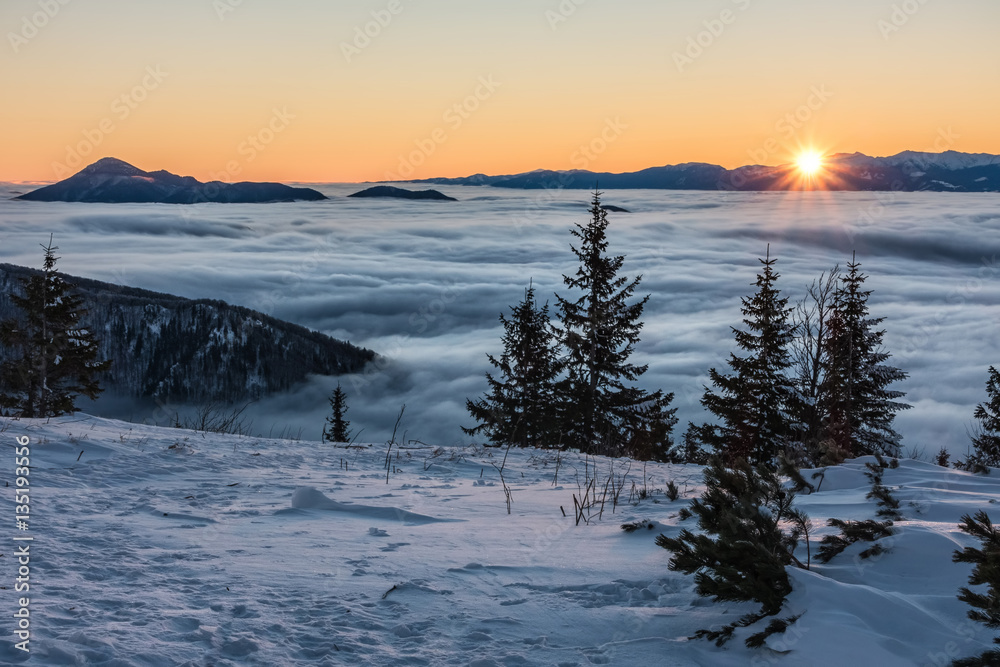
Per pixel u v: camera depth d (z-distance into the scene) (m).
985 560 3.74
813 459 12.82
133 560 5.02
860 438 27.80
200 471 9.34
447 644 3.73
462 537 6.26
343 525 6.64
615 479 10.96
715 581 4.12
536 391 35.53
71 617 3.73
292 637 3.70
